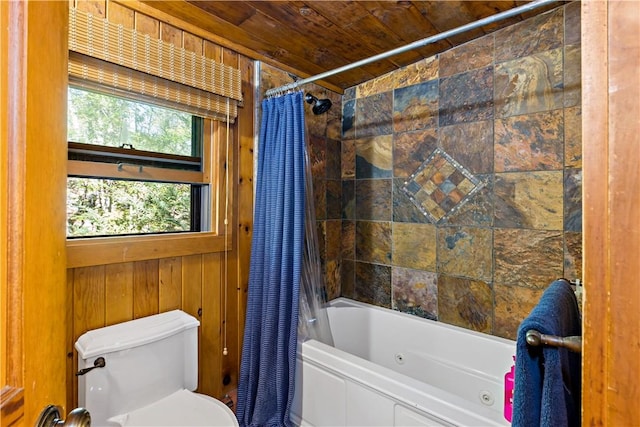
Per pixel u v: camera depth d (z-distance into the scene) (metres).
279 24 1.71
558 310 0.69
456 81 1.97
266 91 2.01
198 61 1.70
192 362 1.58
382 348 2.19
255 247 1.79
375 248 2.38
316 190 2.38
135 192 1.61
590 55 0.39
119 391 1.32
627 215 0.36
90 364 1.26
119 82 1.44
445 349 1.92
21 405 0.44
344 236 2.54
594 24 0.39
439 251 2.07
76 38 1.29
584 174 0.39
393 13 1.65
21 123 0.45
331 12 1.62
